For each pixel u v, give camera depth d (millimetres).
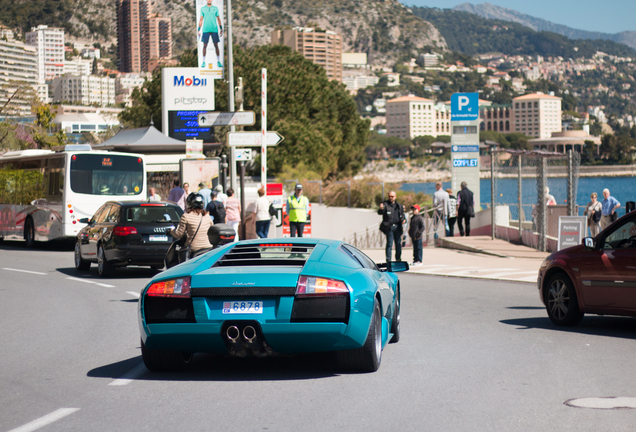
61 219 23406
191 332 6352
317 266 6578
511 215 24672
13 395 6285
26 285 14961
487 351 7914
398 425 5133
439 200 24953
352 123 66938
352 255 7441
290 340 6316
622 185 57312
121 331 9602
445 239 24172
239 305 6328
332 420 5285
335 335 6312
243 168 21391
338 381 6574
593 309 9281
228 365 7422
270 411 5566
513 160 23734
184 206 24391
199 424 5246
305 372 7000
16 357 8031
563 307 9656
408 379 6602
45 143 54875
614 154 190125
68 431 5141
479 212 27250
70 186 23406
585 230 17984
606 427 5035
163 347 6562
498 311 11102
